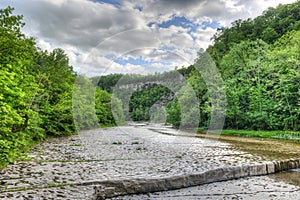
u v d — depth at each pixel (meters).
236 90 20.17
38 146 8.51
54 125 11.95
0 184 3.76
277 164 5.74
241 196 3.97
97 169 4.95
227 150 8.07
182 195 4.00
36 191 3.47
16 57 8.03
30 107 8.85
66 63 15.41
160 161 5.93
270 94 19.39
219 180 4.92
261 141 11.58
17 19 8.40
